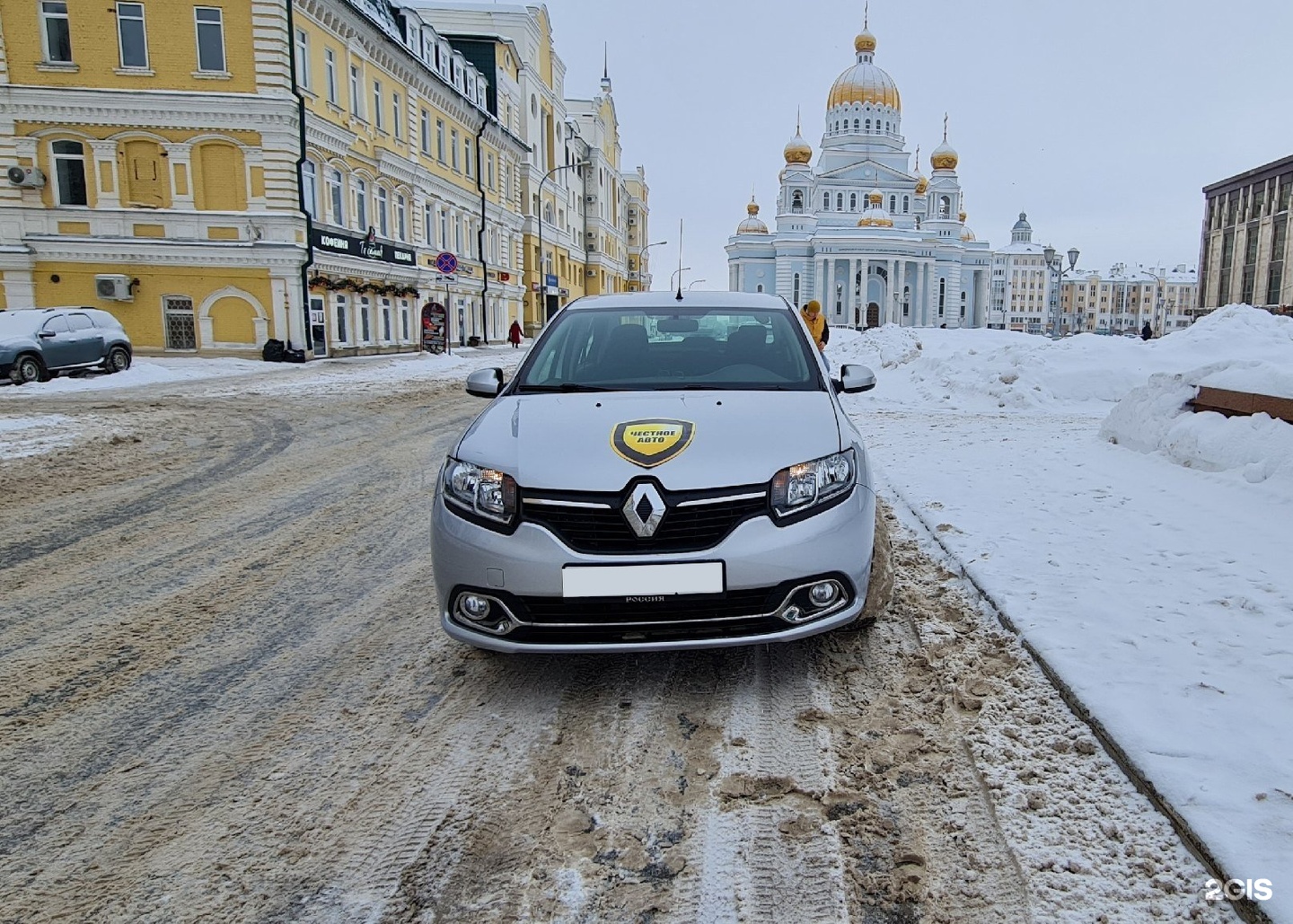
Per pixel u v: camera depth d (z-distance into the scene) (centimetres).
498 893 228
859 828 251
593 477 312
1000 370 1336
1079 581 419
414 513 668
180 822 262
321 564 533
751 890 226
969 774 275
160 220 2467
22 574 518
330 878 235
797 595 314
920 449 843
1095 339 1408
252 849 248
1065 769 272
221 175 2488
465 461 338
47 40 2416
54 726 324
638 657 374
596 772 284
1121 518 529
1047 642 349
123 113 2414
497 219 4575
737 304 484
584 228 7294
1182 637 346
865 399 1377
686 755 294
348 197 2914
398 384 1903
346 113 2858
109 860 244
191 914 221
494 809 265
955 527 528
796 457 324
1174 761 259
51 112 2400
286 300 2533
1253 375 648
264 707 338
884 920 214
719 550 304
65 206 2448
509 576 308
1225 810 234
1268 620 356
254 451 976
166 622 433
